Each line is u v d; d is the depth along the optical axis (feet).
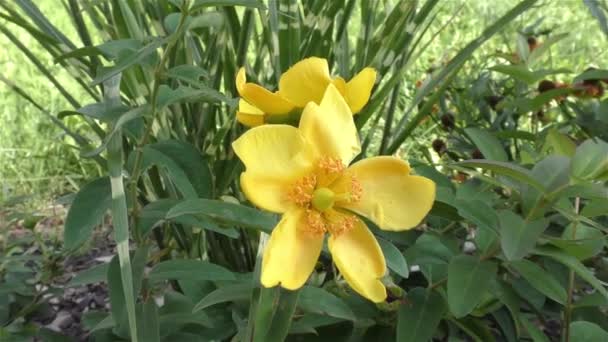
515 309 0.64
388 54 0.79
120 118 0.52
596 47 1.88
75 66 0.78
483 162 0.55
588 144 0.57
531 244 0.54
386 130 0.89
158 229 0.85
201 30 0.84
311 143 0.47
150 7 0.81
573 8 2.17
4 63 1.73
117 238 0.51
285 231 0.46
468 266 0.59
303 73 0.50
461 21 2.02
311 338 0.66
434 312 0.61
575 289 0.76
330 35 0.80
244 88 0.50
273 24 0.74
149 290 0.62
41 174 1.40
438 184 0.76
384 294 0.47
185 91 0.58
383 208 0.49
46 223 1.20
